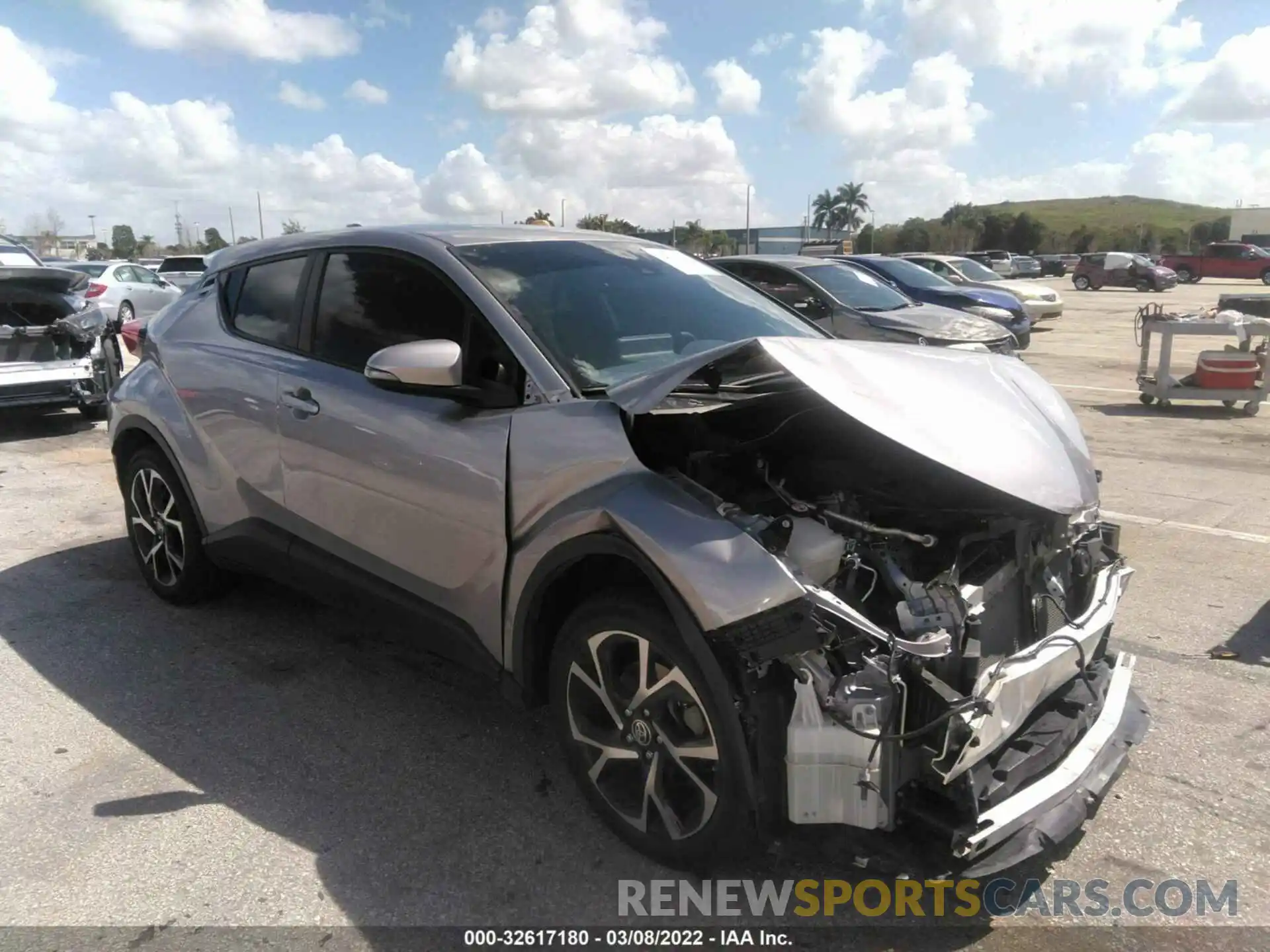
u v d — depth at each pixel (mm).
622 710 2773
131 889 2707
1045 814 2461
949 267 21844
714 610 2379
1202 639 4367
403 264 3559
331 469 3592
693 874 2744
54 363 8867
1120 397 11516
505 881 2742
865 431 3047
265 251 4254
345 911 2621
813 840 2439
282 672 4094
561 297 3389
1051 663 2586
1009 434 2807
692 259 4230
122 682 4000
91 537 5988
